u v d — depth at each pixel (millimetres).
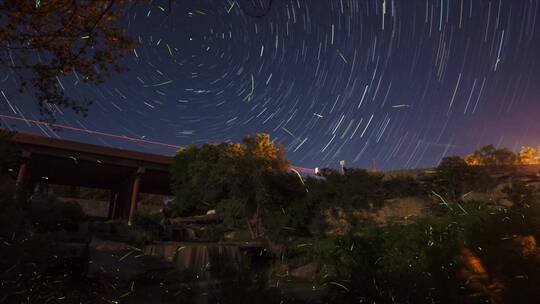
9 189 6043
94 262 12516
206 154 27938
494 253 2473
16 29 5098
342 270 6488
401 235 6496
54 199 20078
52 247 6898
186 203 28281
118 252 13641
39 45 5230
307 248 16406
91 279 11867
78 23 5215
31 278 5949
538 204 2721
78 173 35562
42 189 39594
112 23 5570
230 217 23953
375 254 6262
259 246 19469
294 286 8469
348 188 20516
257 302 4258
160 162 32531
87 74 5875
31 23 5062
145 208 43875
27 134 27109
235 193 24266
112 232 19406
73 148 29031
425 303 3812
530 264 2338
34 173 35188
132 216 27297
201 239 22766
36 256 5973
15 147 7297
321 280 10305
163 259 14477
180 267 13727
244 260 4887
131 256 13477
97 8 5164
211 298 4199
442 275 3330
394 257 5871
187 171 28625
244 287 4379
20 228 6043
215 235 23047
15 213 5793
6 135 7160
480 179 17156
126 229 20016
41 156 28859
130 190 32156
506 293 2336
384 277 4938
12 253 5398
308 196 21344
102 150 30188
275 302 4543
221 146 27891
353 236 6879
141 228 20953
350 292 5246
